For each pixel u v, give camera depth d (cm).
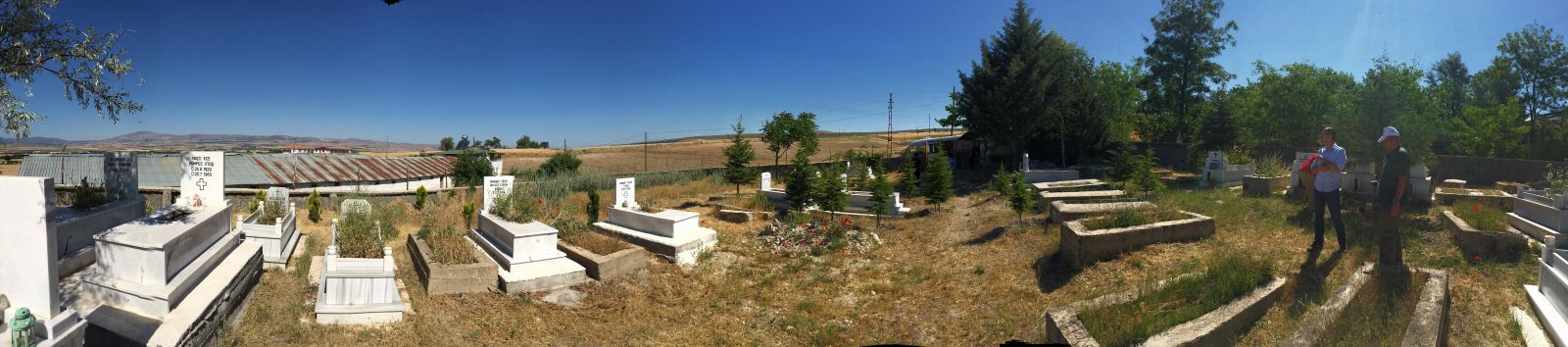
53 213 484
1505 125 2975
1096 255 863
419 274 894
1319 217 795
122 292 591
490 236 1118
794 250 1191
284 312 691
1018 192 1310
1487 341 501
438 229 1186
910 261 1108
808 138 2805
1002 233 1212
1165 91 3456
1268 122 3278
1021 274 887
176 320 561
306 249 1035
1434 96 3469
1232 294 575
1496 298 590
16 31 706
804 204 1535
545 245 971
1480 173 1952
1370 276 590
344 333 638
